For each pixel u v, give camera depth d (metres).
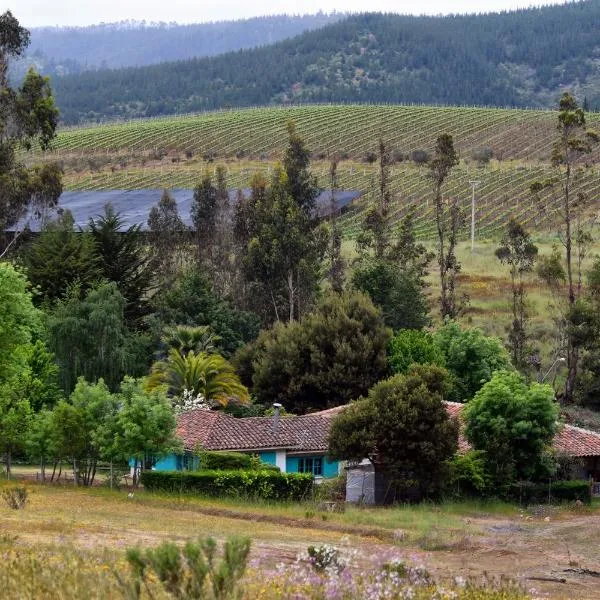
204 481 52.97
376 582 20.17
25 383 62.16
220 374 73.38
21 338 57.56
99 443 54.09
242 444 59.84
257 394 78.00
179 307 85.31
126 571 19.44
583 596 29.62
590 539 42.31
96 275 85.62
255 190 101.50
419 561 31.67
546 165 185.62
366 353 75.69
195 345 78.69
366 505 54.16
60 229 90.00
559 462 60.22
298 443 61.09
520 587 24.06
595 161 188.25
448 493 56.44
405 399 55.75
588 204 154.38
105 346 76.31
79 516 38.66
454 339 78.56
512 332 86.81
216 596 15.57
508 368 79.00
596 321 84.19
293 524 43.22
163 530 35.94
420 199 164.25
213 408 73.69
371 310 78.62
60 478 59.81
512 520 50.56
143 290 89.56
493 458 57.16
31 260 86.69
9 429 56.53
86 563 20.38
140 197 141.12
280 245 93.00
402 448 55.28
